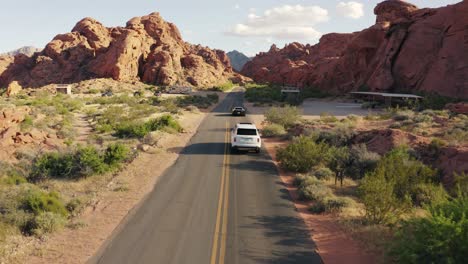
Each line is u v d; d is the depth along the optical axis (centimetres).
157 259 966
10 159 2158
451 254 809
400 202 1254
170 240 1086
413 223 946
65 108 5275
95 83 11475
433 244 831
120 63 12481
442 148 2003
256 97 8356
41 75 13212
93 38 14350
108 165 1991
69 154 2016
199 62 14888
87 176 1856
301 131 3028
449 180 1733
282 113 3819
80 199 1448
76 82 12538
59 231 1162
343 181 1786
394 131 2355
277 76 15412
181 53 14988
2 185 1622
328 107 6544
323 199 1427
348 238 1123
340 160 2002
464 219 833
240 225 1213
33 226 1181
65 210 1325
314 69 11675
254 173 1930
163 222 1229
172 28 16525
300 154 1995
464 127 2641
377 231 1152
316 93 9494
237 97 9575
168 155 2345
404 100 5994
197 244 1061
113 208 1373
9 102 5850
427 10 7988
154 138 2852
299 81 13288
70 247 1044
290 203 1466
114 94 9544
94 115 4828
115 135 3262
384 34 8600
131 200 1466
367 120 3862
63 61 13500
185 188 1634
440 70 6750
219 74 16238
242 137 2384
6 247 1025
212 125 3931
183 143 2791
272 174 1925
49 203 1332
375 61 8494
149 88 11831
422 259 838
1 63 14100
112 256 983
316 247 1059
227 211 1345
